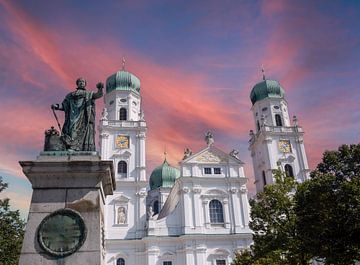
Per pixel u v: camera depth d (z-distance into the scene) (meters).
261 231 35.03
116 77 70.00
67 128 12.35
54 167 10.98
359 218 23.44
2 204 29.52
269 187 33.59
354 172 26.69
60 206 10.66
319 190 26.16
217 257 54.47
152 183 89.62
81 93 12.93
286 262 31.17
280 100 72.12
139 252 55.53
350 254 24.05
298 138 67.50
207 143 63.34
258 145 70.00
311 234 26.20
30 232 10.27
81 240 10.27
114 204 58.53
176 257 54.59
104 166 11.12
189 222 56.56
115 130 64.06
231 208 58.78
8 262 27.80
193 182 59.50
